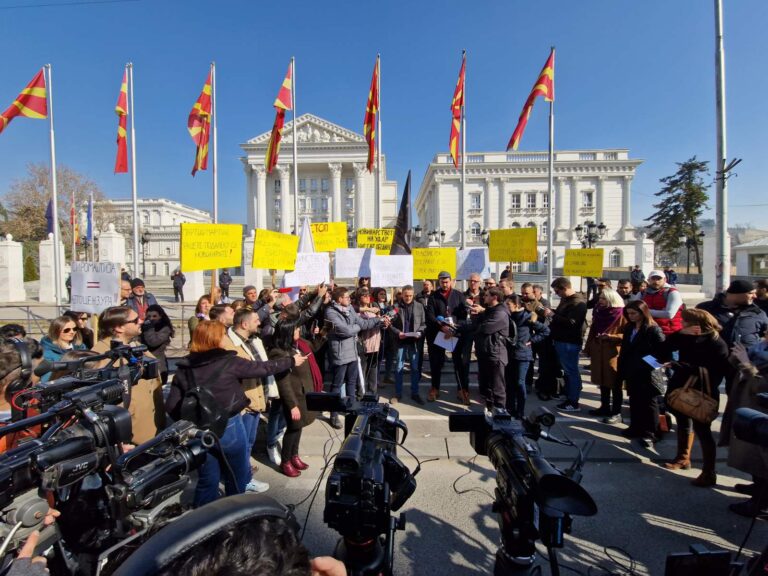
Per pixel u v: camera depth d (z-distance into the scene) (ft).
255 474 13.16
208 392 7.81
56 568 5.99
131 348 8.43
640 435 14.84
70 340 13.38
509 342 16.93
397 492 6.48
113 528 5.95
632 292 27.63
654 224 153.17
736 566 5.80
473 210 166.09
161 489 4.86
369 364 20.39
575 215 165.27
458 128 34.09
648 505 11.17
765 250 61.41
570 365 18.43
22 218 120.47
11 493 4.02
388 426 7.46
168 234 204.54
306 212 212.84
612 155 165.07
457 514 10.84
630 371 14.94
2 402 7.66
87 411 4.98
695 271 159.02
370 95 33.60
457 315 21.24
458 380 20.11
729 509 10.91
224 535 2.35
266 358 14.48
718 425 16.43
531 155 165.48
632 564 8.89
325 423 17.28
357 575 5.29
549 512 4.93
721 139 25.82
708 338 12.21
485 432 7.52
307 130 197.67
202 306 19.92
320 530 10.29
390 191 251.80
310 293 20.04
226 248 20.44
